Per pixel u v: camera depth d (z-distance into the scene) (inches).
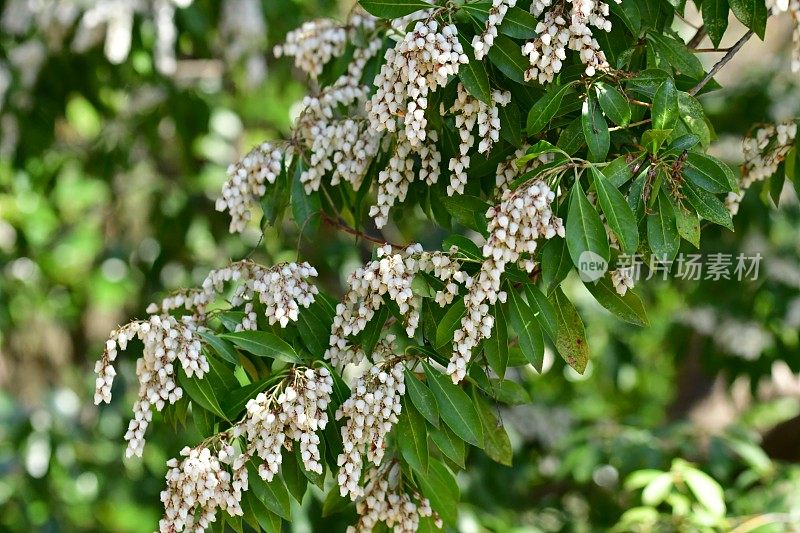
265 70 197.3
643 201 87.0
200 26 176.1
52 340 256.4
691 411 214.8
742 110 185.5
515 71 88.1
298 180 107.3
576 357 91.4
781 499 153.6
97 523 230.5
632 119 93.2
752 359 191.2
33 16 182.1
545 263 84.9
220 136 223.9
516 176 94.7
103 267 215.6
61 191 234.1
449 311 86.4
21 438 202.5
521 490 195.2
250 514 92.4
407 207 121.3
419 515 100.7
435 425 89.0
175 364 90.7
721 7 96.0
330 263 189.5
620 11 91.4
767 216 174.4
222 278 99.0
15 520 201.6
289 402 85.7
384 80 88.0
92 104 197.5
